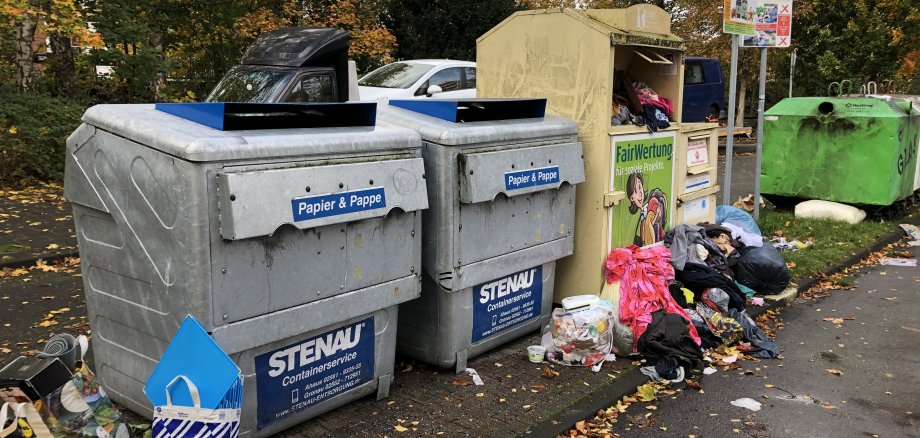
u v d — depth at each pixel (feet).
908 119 30.60
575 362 14.51
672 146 19.26
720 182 44.52
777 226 28.66
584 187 16.67
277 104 10.92
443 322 13.47
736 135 79.66
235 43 55.72
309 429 11.44
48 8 35.96
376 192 11.27
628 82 18.43
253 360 10.26
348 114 11.93
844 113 29.81
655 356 14.76
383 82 37.04
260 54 27.68
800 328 18.20
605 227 16.66
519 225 14.53
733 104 25.03
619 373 14.21
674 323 15.07
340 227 11.00
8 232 24.30
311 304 10.75
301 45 26.94
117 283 10.69
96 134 10.32
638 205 17.89
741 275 19.71
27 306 17.40
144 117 10.20
